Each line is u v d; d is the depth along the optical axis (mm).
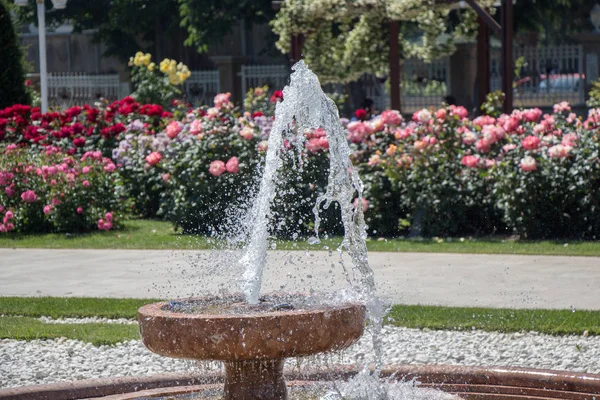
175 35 34750
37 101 24078
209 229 13195
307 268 9836
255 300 4629
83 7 33406
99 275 9953
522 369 5332
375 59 20812
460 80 25516
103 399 4988
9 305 8328
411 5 16906
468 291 8664
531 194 12109
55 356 6617
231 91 30219
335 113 4891
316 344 4086
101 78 31781
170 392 5047
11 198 14039
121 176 15312
